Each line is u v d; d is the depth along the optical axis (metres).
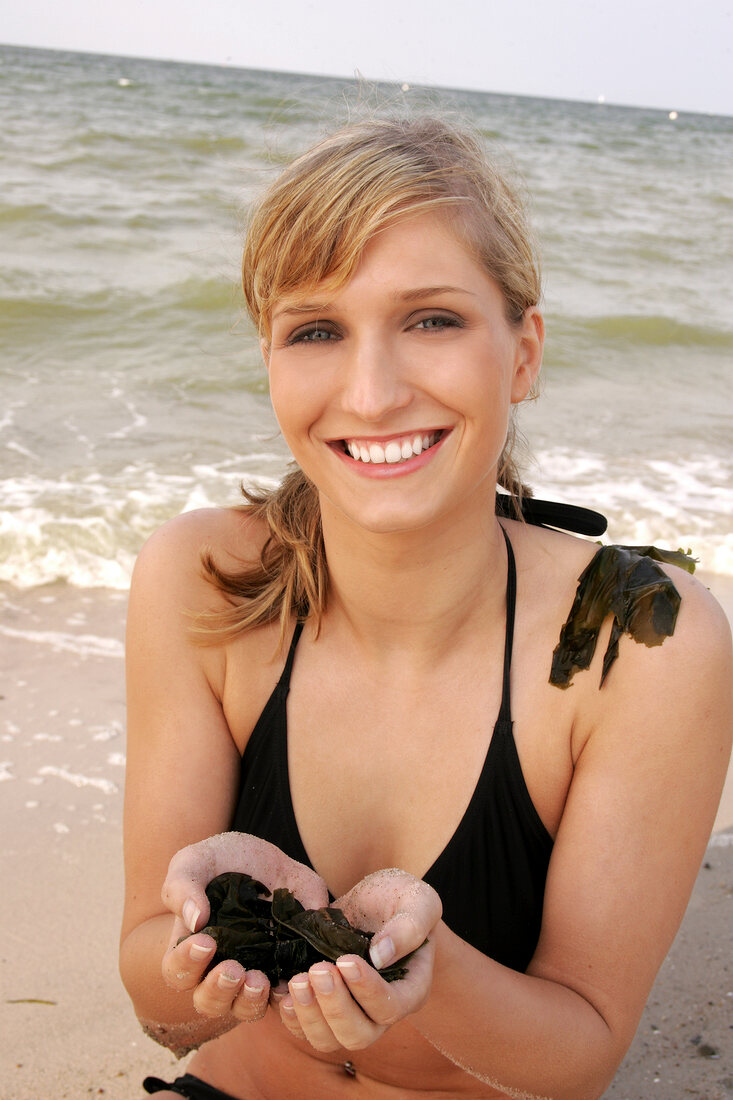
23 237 13.92
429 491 1.58
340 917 1.40
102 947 3.03
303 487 1.85
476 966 1.51
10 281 11.77
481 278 1.55
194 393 8.77
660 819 1.70
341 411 1.56
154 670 1.89
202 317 10.98
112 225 14.90
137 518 6.10
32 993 2.83
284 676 1.84
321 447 1.61
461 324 1.54
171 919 1.74
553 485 7.04
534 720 1.74
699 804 1.72
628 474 7.41
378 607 1.72
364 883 1.48
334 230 1.48
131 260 13.09
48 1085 2.53
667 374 10.68
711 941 3.10
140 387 8.86
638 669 1.70
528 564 1.83
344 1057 1.83
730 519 6.59
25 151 20.83
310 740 1.81
